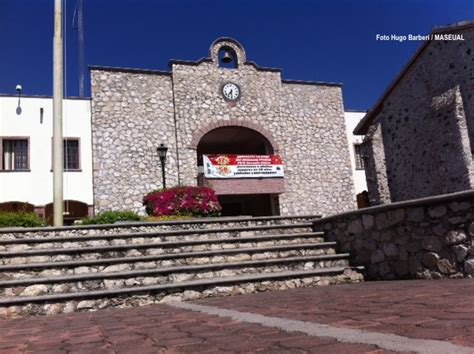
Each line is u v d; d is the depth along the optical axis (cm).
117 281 538
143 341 252
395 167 1165
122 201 1848
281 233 773
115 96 1945
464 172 916
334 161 2222
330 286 558
